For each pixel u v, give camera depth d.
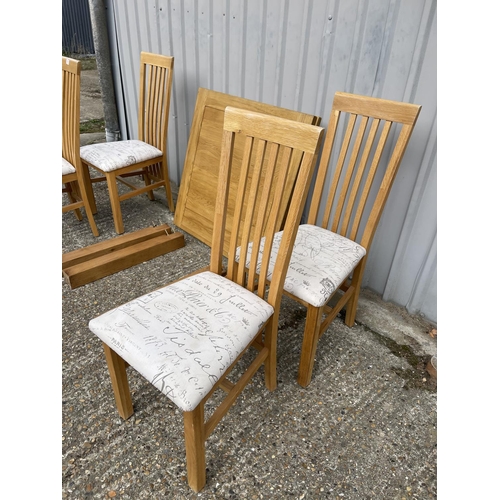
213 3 2.02
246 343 1.04
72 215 2.59
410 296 1.82
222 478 1.17
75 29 7.20
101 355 1.56
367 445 1.28
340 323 1.79
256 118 1.07
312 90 1.78
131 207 2.73
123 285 1.97
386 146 1.63
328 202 1.57
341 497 1.13
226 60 2.12
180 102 2.58
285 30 1.75
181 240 2.29
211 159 2.24
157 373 0.92
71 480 1.15
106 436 1.27
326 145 1.51
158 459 1.21
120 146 2.37
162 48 2.53
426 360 1.61
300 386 1.48
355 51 1.55
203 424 1.01
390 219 1.75
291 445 1.27
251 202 1.15
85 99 5.08
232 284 1.25
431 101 1.43
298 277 1.30
